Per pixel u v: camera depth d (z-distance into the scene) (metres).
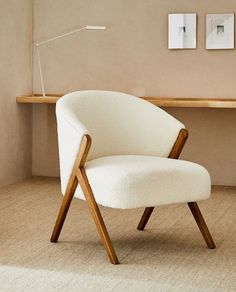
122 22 5.11
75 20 5.20
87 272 2.84
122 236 3.48
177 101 4.69
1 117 4.84
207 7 4.94
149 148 3.43
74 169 3.10
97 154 3.37
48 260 3.01
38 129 5.36
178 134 3.38
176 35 4.98
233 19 4.89
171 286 2.67
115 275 2.80
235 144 5.01
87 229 3.61
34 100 4.98
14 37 4.98
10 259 3.02
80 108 3.33
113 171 2.97
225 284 2.70
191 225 3.73
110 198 2.93
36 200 4.41
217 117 5.02
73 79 5.24
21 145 5.18
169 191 3.02
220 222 3.82
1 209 4.11
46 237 3.43
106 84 5.18
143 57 5.09
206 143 5.06
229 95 4.97
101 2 5.13
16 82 5.05
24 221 3.79
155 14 5.04
